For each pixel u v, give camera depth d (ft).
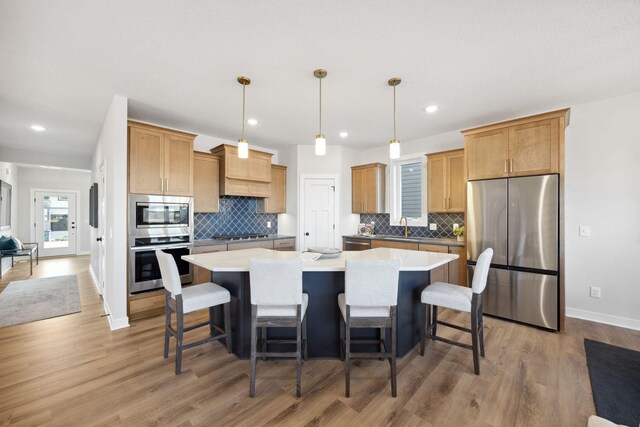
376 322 6.44
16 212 24.23
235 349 8.08
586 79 8.77
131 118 12.32
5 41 6.76
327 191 17.06
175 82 8.95
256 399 6.18
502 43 6.94
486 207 10.98
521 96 10.05
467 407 5.94
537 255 9.91
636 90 9.55
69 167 19.25
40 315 11.15
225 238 15.08
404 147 16.35
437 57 7.57
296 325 6.39
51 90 9.44
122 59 7.62
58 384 6.66
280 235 17.37
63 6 5.64
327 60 7.72
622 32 6.49
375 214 17.81
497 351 8.30
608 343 8.73
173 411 5.79
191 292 7.69
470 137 11.43
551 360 7.77
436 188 14.17
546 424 5.47
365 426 5.41
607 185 10.20
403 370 7.32
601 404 5.98
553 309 9.63
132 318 10.53
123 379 6.88
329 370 7.32
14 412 5.72
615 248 10.08
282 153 18.06
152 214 11.09
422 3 5.64
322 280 7.91
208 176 14.16
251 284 6.36
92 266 18.81
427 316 9.07
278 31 6.49
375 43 6.95
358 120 12.62
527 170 10.15
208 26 6.30
